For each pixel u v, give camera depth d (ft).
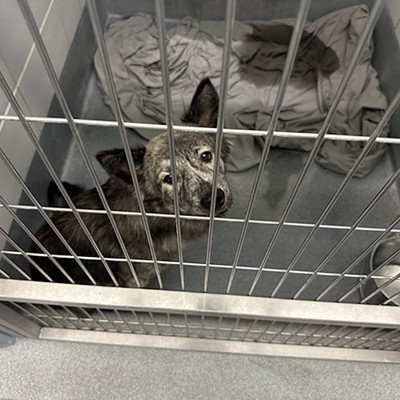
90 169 2.36
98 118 7.37
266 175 6.84
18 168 5.16
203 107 4.52
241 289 5.88
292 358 5.32
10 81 4.63
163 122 7.06
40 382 5.20
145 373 5.27
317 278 5.94
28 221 5.76
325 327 5.03
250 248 6.21
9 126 4.73
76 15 6.43
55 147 6.43
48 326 5.38
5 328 4.66
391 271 5.24
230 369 5.30
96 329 5.39
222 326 5.38
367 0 7.65
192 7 7.86
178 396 5.16
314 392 5.16
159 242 5.22
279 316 3.83
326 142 6.80
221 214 4.91
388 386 5.18
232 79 7.02
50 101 5.89
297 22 1.29
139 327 5.36
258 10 7.89
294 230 6.34
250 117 6.86
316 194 6.70
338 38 7.13
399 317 3.77
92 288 3.93
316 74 7.02
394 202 6.63
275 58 7.25
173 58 7.27
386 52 6.84
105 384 5.21
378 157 6.71
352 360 5.21
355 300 5.78
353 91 6.72
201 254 6.15
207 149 4.70
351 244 6.24
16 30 4.60
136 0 7.91
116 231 3.08
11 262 3.71
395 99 1.69
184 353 5.39
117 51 7.42
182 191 4.62
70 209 2.93
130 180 4.28
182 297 3.91
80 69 7.06
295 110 6.79
